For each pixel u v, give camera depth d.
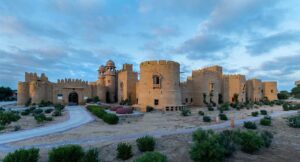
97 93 69.00
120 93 66.56
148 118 31.20
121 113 33.91
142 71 47.56
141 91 47.47
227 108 46.34
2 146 14.67
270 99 83.75
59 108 42.06
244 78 71.44
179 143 14.90
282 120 28.47
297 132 20.88
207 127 22.52
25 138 17.30
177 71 48.03
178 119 30.00
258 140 13.09
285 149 14.33
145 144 13.05
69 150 10.47
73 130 21.00
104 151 13.12
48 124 24.98
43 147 14.34
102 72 77.62
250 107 52.44
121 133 19.22
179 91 48.34
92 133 19.30
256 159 11.88
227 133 14.97
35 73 62.19
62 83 62.31
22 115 33.84
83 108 49.28
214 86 61.88
